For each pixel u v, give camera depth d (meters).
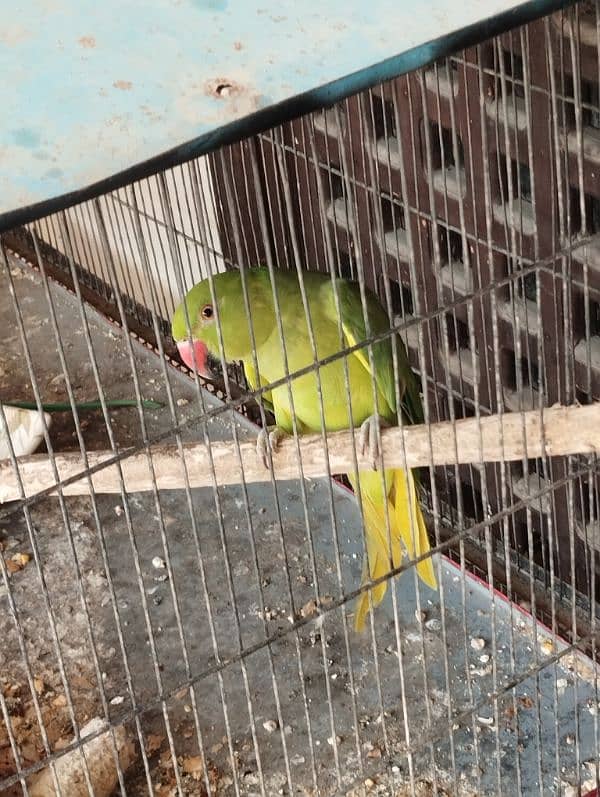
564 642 1.61
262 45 0.71
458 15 0.72
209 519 1.95
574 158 1.48
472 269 1.73
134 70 0.70
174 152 0.65
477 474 1.94
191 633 1.73
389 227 1.83
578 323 1.62
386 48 0.69
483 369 1.82
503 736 1.52
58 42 0.73
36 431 2.15
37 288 2.63
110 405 2.26
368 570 1.26
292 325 1.39
